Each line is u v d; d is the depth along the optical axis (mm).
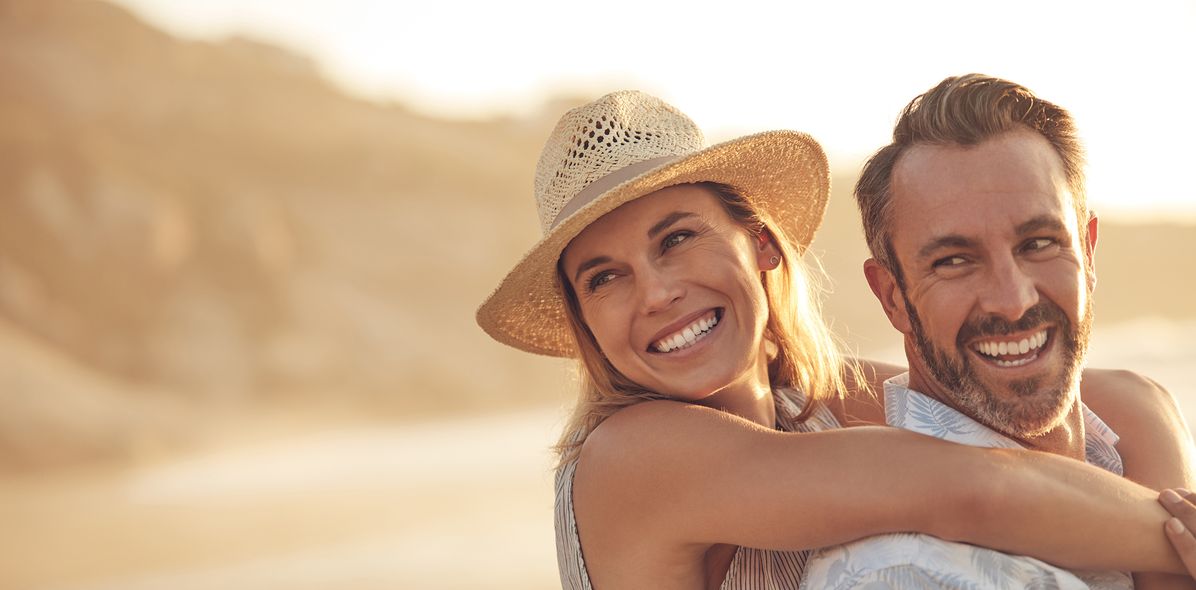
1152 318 61938
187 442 34000
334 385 48062
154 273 50375
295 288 53562
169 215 52125
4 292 46750
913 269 2217
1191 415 10047
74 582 15531
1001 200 2109
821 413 2822
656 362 2455
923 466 2074
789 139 2590
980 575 1994
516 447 25984
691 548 2305
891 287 2344
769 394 2688
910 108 2248
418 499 17906
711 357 2445
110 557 17062
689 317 2426
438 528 14641
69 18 73812
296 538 15977
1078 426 2361
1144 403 2619
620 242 2422
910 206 2197
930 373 2268
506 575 10836
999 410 2170
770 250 2701
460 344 53094
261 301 51719
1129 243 76812
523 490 17312
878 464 2092
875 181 2283
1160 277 70938
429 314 56250
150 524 19734
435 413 45719
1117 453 2500
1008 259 2115
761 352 2666
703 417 2314
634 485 2295
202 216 54312
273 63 82312
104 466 30406
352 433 38844
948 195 2143
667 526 2260
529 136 88750
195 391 45438
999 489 2033
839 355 3020
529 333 2881
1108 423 2594
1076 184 2223
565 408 3062
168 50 76188
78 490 26453
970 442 2236
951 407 2270
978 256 2143
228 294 51594
